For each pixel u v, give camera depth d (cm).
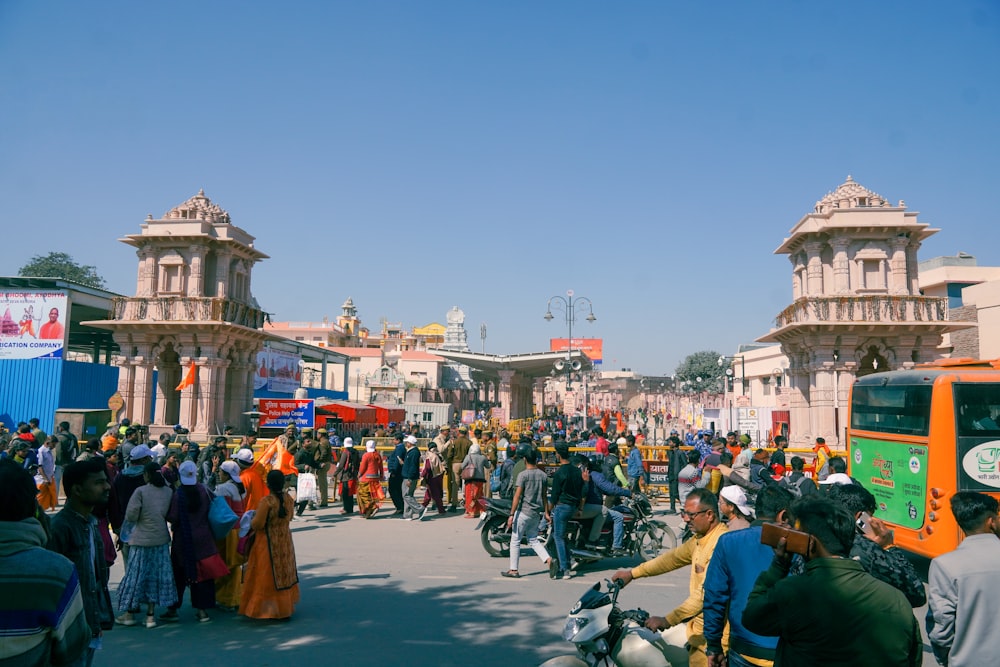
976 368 1012
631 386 10594
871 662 270
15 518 289
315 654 631
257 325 3450
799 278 3088
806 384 2991
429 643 666
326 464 1694
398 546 1197
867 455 1145
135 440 1473
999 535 386
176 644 659
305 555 1113
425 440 2780
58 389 2770
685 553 469
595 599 461
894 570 379
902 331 2755
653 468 1805
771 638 376
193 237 3134
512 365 4706
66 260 7025
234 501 852
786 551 303
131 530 716
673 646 472
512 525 971
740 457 1330
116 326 3088
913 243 2884
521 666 603
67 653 285
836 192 2978
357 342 10369
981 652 352
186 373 3091
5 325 3009
